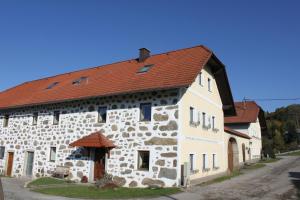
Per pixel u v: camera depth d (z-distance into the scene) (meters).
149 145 16.09
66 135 19.98
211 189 14.77
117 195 13.08
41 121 21.91
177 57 18.95
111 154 17.39
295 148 64.25
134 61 21.97
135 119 16.92
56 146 20.41
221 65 19.88
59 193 13.62
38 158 21.39
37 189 14.98
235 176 20.98
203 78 19.34
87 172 18.25
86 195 13.09
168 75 16.58
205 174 18.27
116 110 17.83
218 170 20.81
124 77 19.22
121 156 16.98
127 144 16.92
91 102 19.16
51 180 18.03
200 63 16.39
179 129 15.38
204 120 19.17
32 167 21.84
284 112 86.06
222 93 22.55
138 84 17.08
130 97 17.41
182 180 15.20
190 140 16.53
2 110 25.31
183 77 15.57
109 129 17.86
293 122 75.25
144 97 16.84
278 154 54.78
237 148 27.08
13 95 26.97
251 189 14.84
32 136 22.27
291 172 23.52
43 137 21.42
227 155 23.52
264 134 50.94
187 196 12.80
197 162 17.28
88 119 19.03
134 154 16.53
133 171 16.33
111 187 15.20
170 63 18.28
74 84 22.20
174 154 15.20
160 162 15.53
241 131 36.62
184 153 15.66
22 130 23.17
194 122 17.19
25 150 22.50
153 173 15.63
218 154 21.19
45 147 21.11
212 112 20.62
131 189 14.83
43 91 24.02
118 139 17.34
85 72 24.61
